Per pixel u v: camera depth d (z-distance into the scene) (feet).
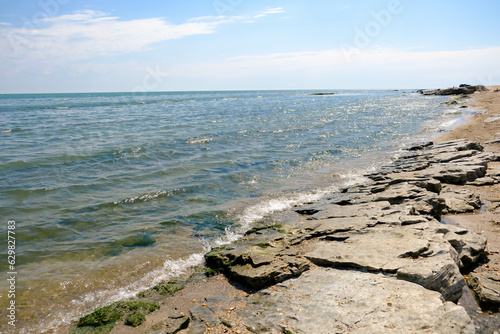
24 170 51.24
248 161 60.85
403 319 15.83
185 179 49.39
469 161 48.44
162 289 22.88
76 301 21.67
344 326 15.92
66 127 98.94
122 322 19.17
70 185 44.88
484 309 18.84
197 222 34.73
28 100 319.27
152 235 31.60
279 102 273.75
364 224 27.89
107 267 25.85
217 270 25.32
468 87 267.18
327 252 24.34
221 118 134.00
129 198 40.73
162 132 91.15
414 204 31.65
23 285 23.16
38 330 18.85
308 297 19.06
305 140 82.89
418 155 56.90
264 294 20.70
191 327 18.13
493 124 82.89
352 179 48.75
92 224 33.71
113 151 64.95
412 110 156.66
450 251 21.71
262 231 31.37
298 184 47.83
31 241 29.73
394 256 21.52
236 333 17.19
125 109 184.85
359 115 143.54
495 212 32.65
